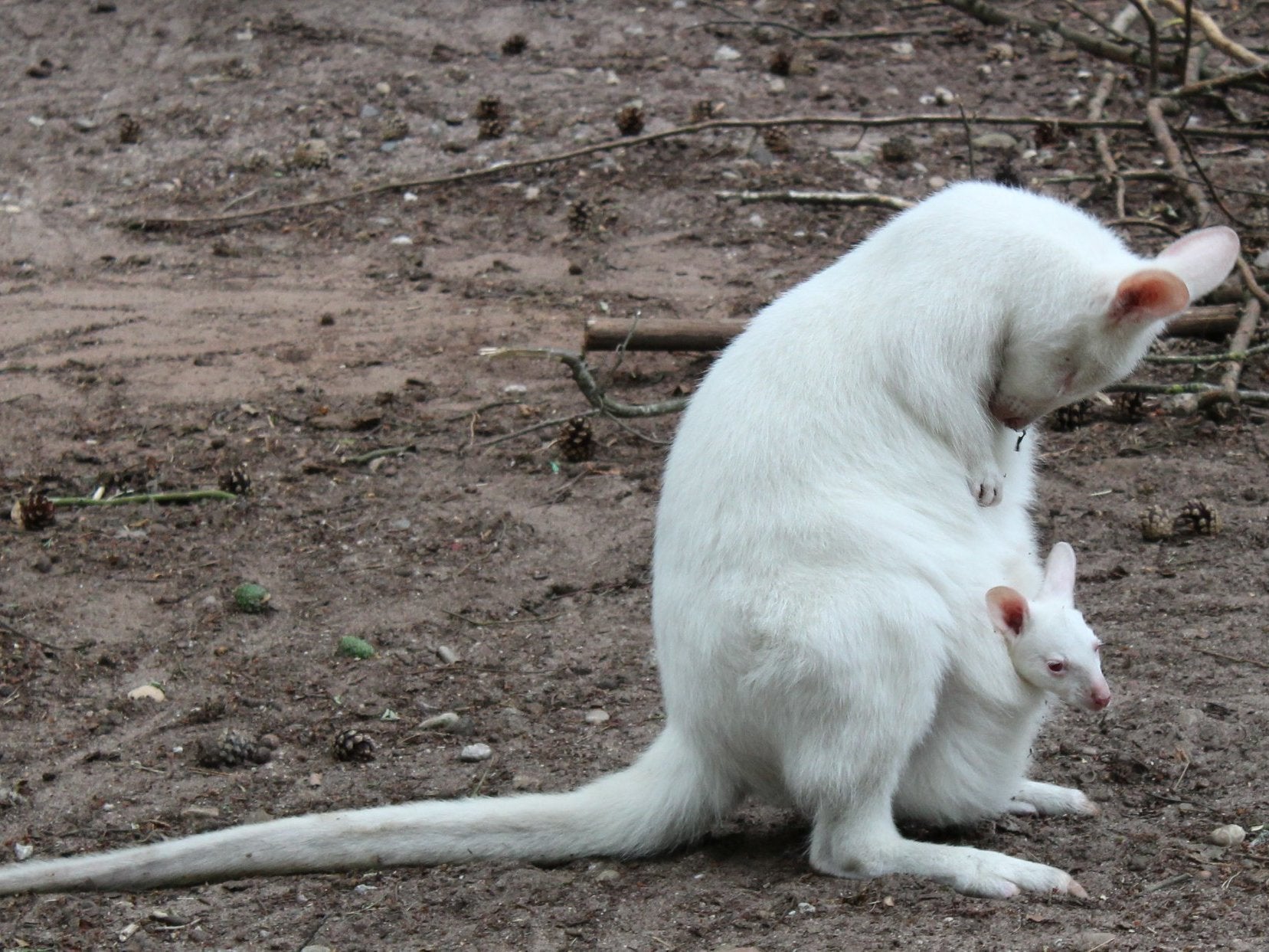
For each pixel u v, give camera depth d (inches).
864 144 633.6
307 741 318.7
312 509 420.8
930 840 263.6
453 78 706.2
